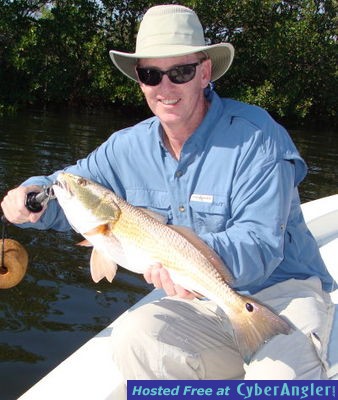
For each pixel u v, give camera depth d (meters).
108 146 1.36
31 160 5.10
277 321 1.01
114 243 1.12
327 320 1.22
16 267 1.28
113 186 1.37
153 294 1.49
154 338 1.15
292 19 11.35
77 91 10.98
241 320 1.04
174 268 1.08
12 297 2.27
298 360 1.09
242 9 10.89
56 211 1.29
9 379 1.69
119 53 1.25
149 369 1.15
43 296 2.31
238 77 11.36
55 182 1.14
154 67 1.21
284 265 1.29
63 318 2.12
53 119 8.87
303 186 5.50
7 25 10.23
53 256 2.76
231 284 1.06
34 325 2.04
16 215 1.21
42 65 10.35
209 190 1.22
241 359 1.26
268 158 1.17
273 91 10.82
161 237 1.09
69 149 5.95
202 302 1.30
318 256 1.37
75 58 10.69
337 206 2.25
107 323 2.12
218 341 1.23
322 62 11.36
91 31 10.94
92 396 1.07
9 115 8.91
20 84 10.27
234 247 1.09
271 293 1.28
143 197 1.31
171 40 1.20
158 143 1.28
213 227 1.23
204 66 1.26
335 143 9.23
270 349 1.11
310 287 1.28
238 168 1.19
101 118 9.76
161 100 1.21
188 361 1.17
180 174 1.24
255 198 1.16
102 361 1.19
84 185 1.11
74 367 1.17
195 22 1.24
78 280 2.50
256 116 1.22
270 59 10.98
